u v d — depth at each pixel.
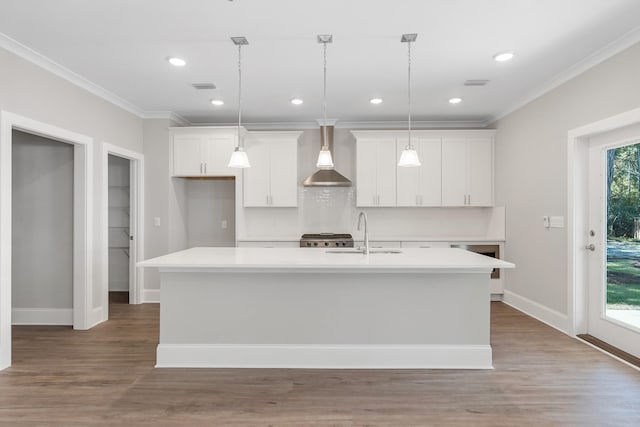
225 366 3.00
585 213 3.63
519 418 2.23
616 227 3.32
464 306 2.99
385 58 3.38
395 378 2.78
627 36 2.90
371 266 2.71
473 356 2.97
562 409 2.32
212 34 2.93
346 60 3.43
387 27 2.83
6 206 2.96
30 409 2.34
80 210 3.94
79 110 3.85
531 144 4.40
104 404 2.40
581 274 3.63
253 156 5.39
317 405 2.39
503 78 3.88
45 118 3.39
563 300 3.81
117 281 5.94
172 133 5.19
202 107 4.93
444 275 2.99
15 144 4.11
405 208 5.77
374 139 5.43
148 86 4.10
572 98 3.63
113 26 2.79
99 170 4.18
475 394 2.52
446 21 2.74
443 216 5.76
